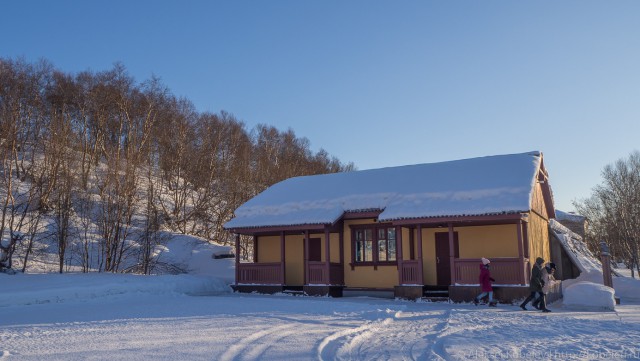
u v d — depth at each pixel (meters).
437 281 23.38
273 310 15.95
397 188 24.98
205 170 51.31
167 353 8.97
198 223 44.16
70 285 20.50
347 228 25.62
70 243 32.16
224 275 31.16
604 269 21.00
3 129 38.81
